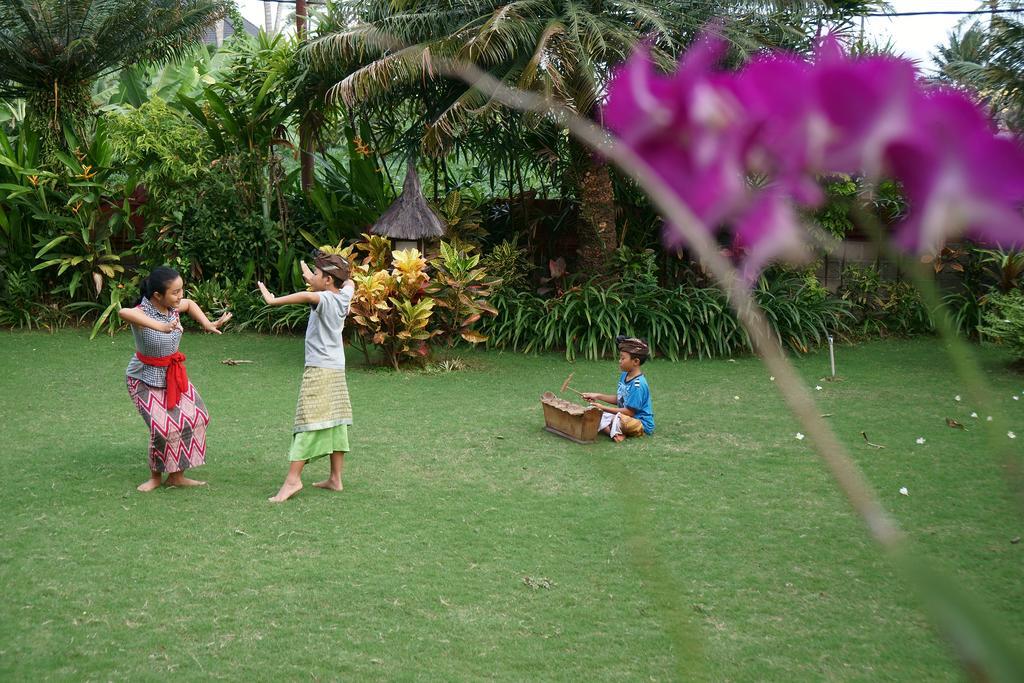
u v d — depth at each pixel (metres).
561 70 7.68
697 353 10.50
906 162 0.31
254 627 3.40
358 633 3.38
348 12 10.91
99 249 11.55
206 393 7.84
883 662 3.17
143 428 6.55
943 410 7.50
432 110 10.83
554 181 11.79
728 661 3.18
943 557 4.17
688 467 5.71
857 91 0.32
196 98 12.58
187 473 5.42
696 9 8.60
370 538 4.38
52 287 11.88
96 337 10.71
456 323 9.53
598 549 4.27
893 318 11.88
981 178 0.30
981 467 5.72
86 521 4.52
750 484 5.34
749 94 0.34
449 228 11.04
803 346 10.41
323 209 11.67
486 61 9.23
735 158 0.33
